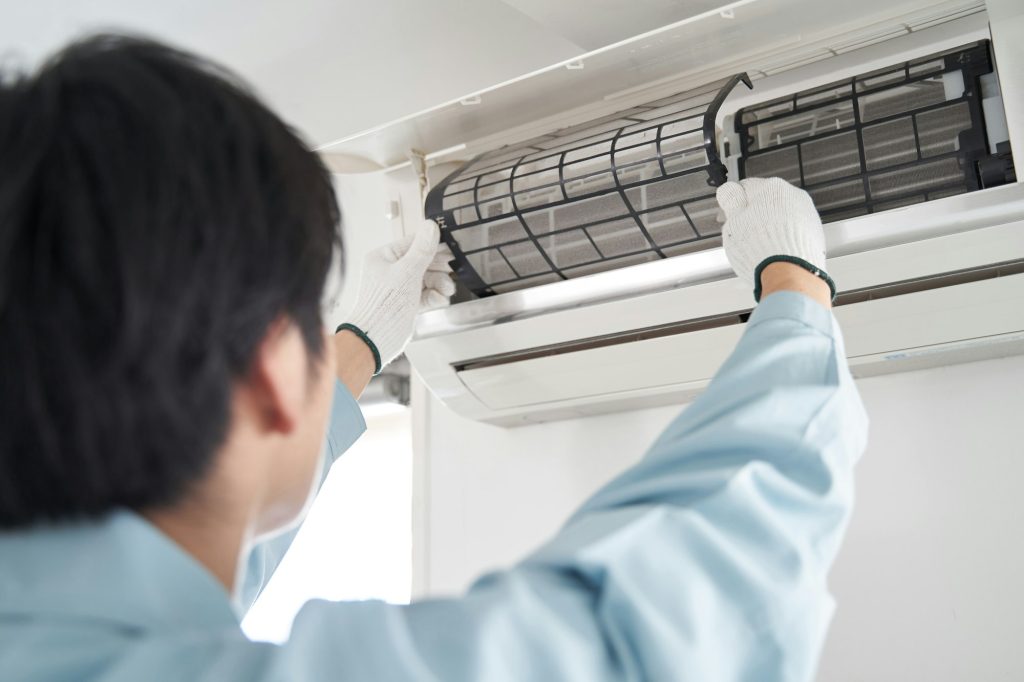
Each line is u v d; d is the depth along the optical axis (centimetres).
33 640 40
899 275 117
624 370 142
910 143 116
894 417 141
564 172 131
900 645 134
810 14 120
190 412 41
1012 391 134
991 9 108
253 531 53
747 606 52
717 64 132
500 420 167
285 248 44
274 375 45
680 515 52
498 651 42
